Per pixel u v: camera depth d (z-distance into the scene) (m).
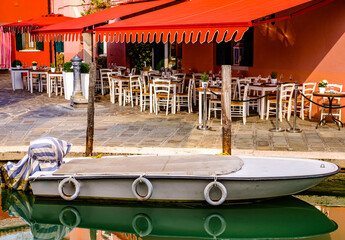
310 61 12.52
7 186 8.70
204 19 8.69
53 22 16.38
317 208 7.77
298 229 6.96
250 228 7.03
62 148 8.27
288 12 13.03
